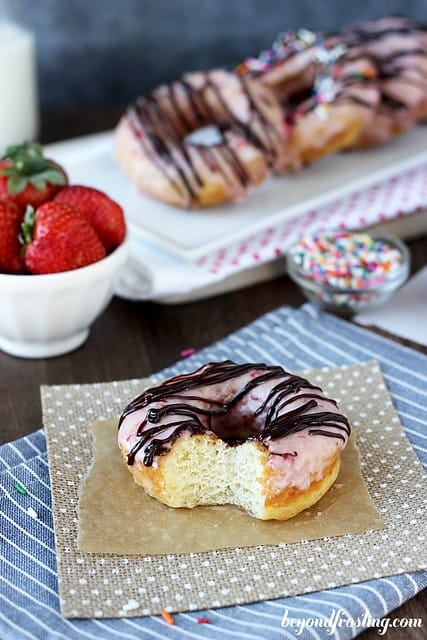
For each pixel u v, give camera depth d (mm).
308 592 522
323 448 547
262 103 742
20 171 626
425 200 738
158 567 530
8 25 836
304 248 680
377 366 626
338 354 638
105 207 628
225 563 532
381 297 667
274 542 539
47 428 589
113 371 639
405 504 554
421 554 533
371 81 771
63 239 604
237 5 965
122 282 683
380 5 987
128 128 744
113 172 764
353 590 521
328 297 666
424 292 694
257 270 704
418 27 825
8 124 815
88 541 535
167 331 668
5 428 603
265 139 729
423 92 784
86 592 520
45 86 991
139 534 540
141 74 991
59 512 550
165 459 544
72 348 650
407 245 744
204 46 982
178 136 752
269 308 690
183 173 710
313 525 545
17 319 622
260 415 572
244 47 988
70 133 864
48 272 607
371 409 603
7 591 523
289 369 628
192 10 963
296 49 814
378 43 815
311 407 562
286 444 544
